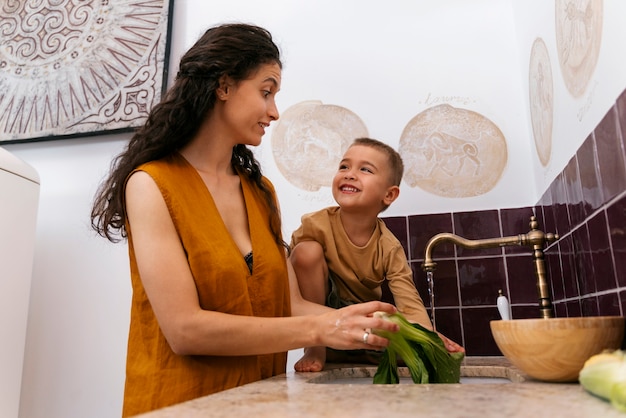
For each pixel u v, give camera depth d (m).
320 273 1.18
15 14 1.92
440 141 1.54
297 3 1.74
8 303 1.35
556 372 0.57
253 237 0.97
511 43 1.58
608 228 0.84
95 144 1.75
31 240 1.45
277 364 1.00
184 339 0.77
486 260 1.42
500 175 1.48
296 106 1.66
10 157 1.40
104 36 1.82
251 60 0.95
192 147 1.00
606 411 0.40
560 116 1.14
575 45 1.00
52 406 1.55
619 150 0.78
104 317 1.59
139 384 0.84
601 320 0.57
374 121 1.60
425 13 1.65
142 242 0.82
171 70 1.76
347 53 1.67
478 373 0.98
